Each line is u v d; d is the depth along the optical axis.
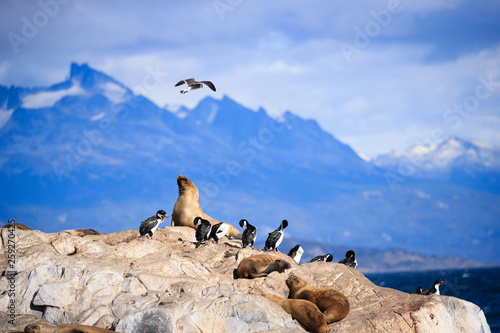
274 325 11.66
